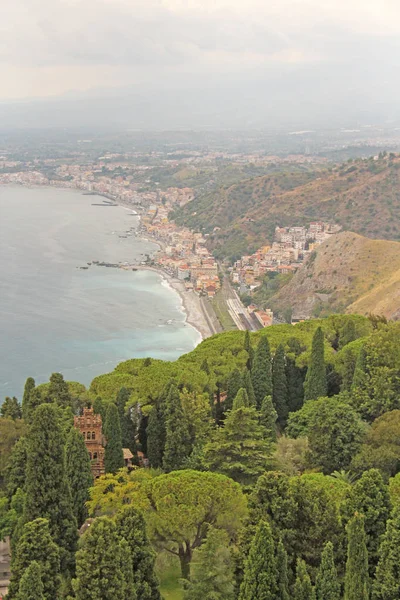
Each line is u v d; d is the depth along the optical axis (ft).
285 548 185.57
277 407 374.43
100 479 242.58
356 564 165.78
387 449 259.60
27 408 319.47
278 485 193.88
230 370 376.07
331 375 382.42
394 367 332.19
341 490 220.23
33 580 165.48
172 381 319.27
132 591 164.66
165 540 206.90
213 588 180.86
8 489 266.16
